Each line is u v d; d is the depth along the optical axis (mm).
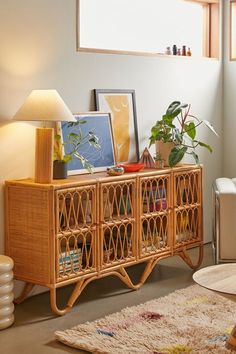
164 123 4902
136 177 4430
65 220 3980
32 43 4230
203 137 5820
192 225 4969
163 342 3494
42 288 4430
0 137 4074
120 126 4887
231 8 5949
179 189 4820
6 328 3779
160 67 5281
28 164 4254
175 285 4594
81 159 4305
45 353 3430
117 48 5082
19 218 4035
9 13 4074
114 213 4367
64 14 4434
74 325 3816
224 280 3344
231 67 5973
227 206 4801
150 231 4598
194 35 5879
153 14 5414
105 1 4969
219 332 3623
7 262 3807
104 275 4254
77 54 4543
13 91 4133
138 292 4445
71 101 4523
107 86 4793
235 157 6020
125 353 3357
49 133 3965
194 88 5672
